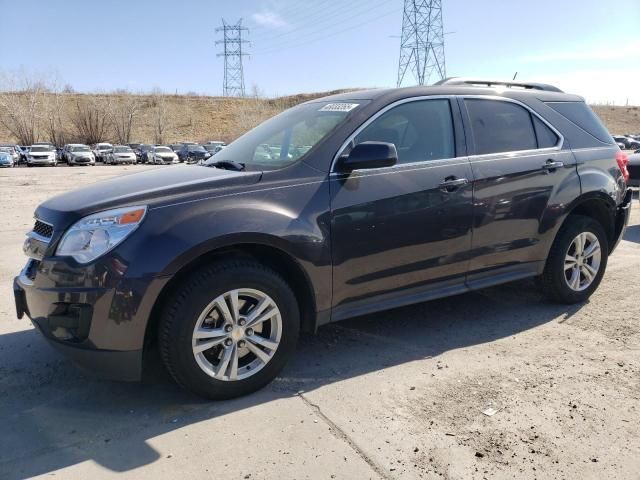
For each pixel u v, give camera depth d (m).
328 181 3.42
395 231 3.64
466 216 3.94
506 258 4.27
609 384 3.33
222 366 3.10
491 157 4.11
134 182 3.46
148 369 3.61
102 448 2.72
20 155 41.25
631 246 7.20
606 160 4.79
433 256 3.86
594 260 4.83
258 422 2.94
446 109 4.05
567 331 4.20
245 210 3.11
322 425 2.91
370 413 3.03
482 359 3.72
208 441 2.77
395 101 3.83
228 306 3.09
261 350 3.24
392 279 3.72
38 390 3.33
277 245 3.17
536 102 4.57
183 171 3.73
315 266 3.34
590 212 4.93
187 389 3.07
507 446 2.70
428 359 3.73
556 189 4.40
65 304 2.92
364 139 3.65
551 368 3.56
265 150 3.87
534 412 3.02
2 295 5.15
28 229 8.76
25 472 2.54
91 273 2.84
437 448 2.69
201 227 2.97
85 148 42.97
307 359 3.74
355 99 3.93
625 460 2.59
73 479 2.49
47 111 64.12
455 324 4.38
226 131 71.81
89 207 3.02
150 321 3.04
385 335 4.16
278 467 2.56
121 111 67.44
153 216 2.96
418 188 3.71
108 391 3.31
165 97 77.44
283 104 79.31
